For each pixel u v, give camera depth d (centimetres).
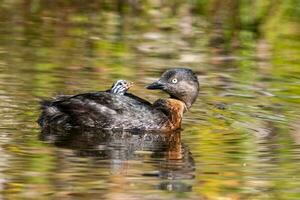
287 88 1906
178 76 1656
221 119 1656
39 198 1227
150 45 2264
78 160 1391
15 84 1811
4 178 1294
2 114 1612
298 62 2167
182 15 2653
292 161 1409
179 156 1429
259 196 1264
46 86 1811
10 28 2372
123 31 2416
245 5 2700
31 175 1309
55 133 1537
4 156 1389
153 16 2625
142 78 1923
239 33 2473
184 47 2264
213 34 2439
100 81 1877
